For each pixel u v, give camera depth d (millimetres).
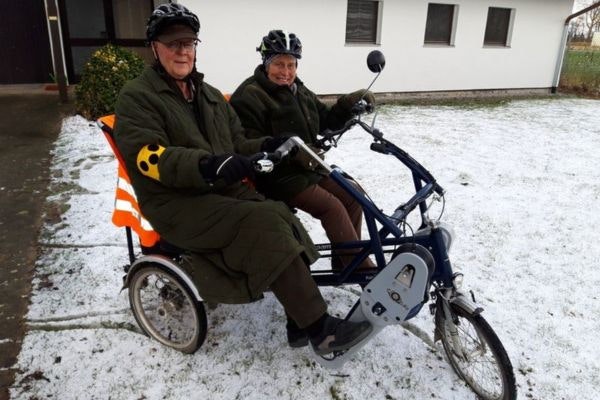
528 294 2973
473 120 7758
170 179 1952
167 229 2123
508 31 10391
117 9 8289
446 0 9438
